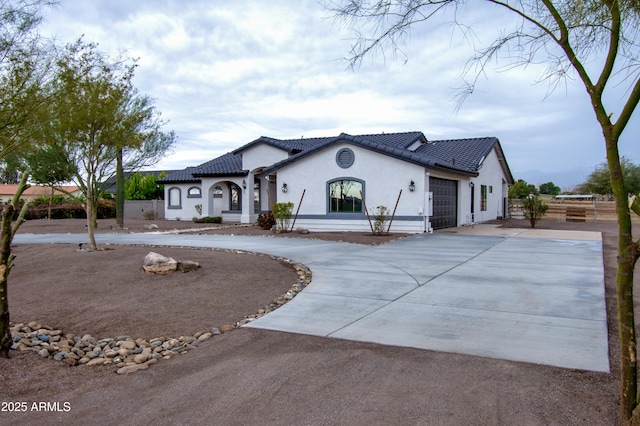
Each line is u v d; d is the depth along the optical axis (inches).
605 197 1446.9
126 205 1290.6
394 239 623.2
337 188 761.6
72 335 232.1
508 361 180.9
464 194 883.4
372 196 727.7
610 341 204.1
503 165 1159.6
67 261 413.7
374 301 282.2
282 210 757.3
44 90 359.9
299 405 148.7
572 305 264.5
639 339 198.4
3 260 196.7
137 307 275.4
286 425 136.8
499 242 580.7
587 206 1029.8
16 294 309.3
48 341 224.1
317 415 141.9
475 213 951.0
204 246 567.8
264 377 171.3
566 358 183.0
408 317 246.2
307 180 781.9
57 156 585.0
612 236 668.7
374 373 172.1
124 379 176.6
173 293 307.7
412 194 698.8
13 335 224.4
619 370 170.7
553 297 283.9
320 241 619.8
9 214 199.8
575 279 338.0
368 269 389.7
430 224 709.9
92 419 144.3
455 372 171.2
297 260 443.8
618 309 129.3
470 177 919.7
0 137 339.0
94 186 624.1
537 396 150.1
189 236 719.1
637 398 125.9
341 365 180.9
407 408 144.3
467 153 933.8
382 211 698.2
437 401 148.3
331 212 764.6
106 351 211.8
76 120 450.9
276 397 154.8
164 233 786.8
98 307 275.6
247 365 184.2
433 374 169.8
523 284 322.0
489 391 154.5
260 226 865.5
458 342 204.8
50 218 1161.4
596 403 144.6
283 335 220.7
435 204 761.6
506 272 367.6
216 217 1032.8
